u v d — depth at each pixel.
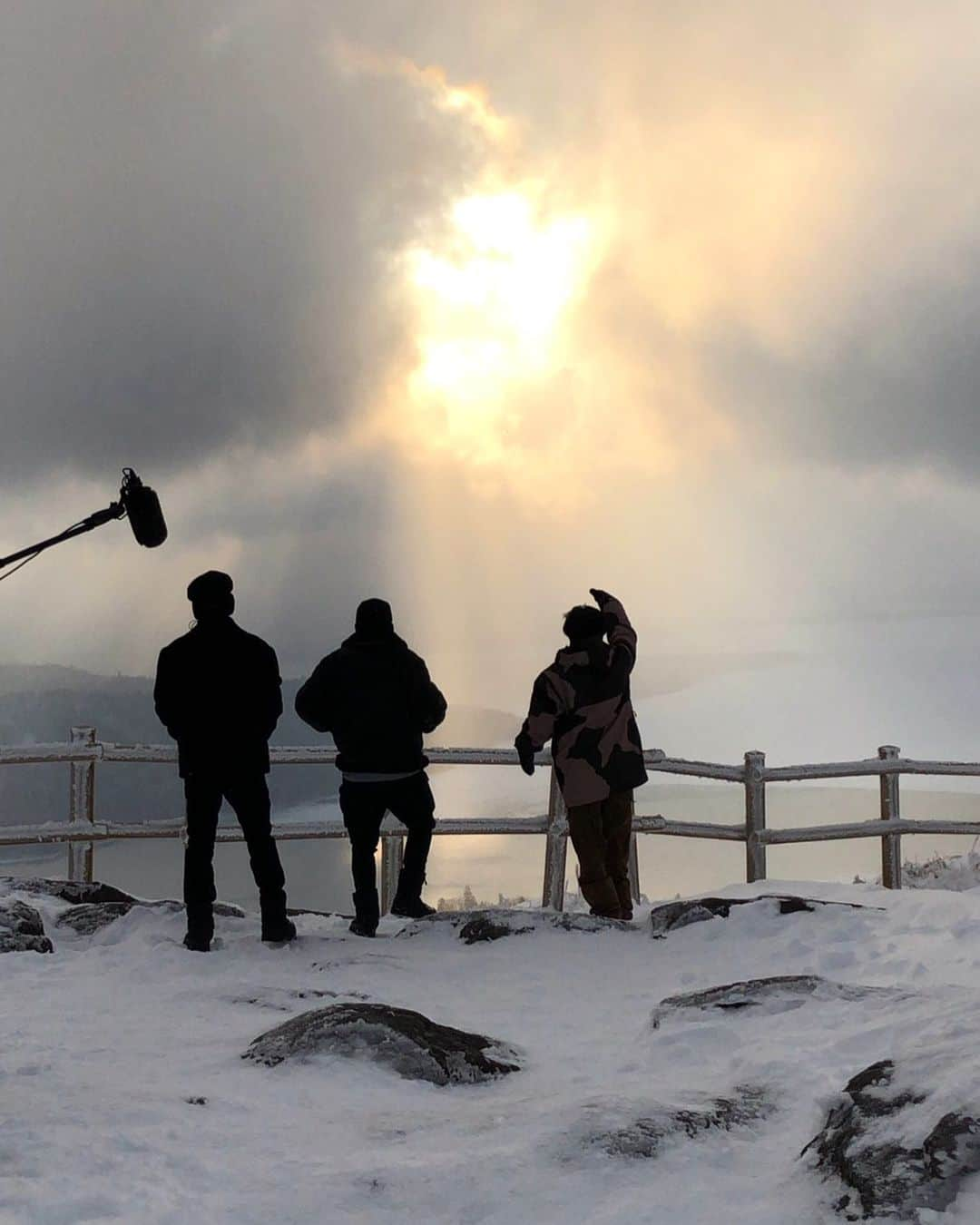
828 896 9.05
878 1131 3.36
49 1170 3.53
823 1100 3.71
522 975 7.01
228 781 7.97
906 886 12.93
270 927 7.94
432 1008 6.26
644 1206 3.32
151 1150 3.75
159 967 7.34
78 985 6.88
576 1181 3.47
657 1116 3.81
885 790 11.55
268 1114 4.23
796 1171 3.48
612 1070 4.93
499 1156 3.63
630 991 6.66
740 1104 4.03
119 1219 3.23
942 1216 3.04
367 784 8.66
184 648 8.12
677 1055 4.96
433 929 8.10
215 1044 5.38
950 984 5.96
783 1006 5.38
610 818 8.96
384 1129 4.06
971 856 13.02
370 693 8.69
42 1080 4.61
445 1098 4.58
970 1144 3.18
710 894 9.85
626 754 8.90
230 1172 3.62
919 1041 4.37
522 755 8.90
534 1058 5.20
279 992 6.50
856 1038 4.61
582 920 7.98
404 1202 3.40
